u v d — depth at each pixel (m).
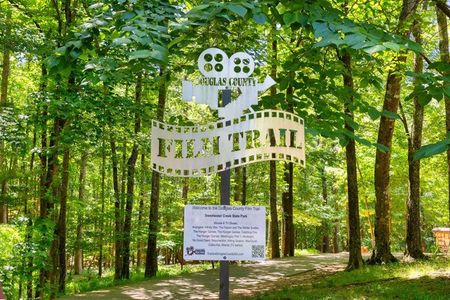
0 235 13.50
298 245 45.34
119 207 18.56
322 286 11.53
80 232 18.78
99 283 16.28
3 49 12.26
